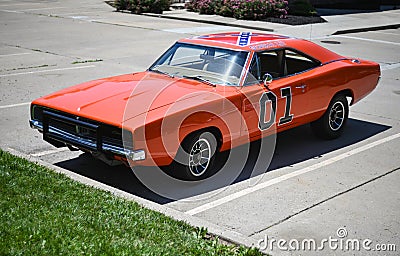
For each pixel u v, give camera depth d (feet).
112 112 20.08
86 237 14.85
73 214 16.51
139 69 43.96
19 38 60.80
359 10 103.55
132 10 90.43
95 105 20.76
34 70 42.65
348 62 27.89
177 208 19.26
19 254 13.48
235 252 15.55
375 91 38.91
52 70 42.80
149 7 88.53
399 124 30.76
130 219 16.65
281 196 20.43
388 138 28.04
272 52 24.25
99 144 19.74
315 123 26.94
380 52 56.59
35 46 55.26
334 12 97.35
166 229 16.31
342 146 26.61
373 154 25.46
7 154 22.08
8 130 27.35
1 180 18.76
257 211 19.11
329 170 23.26
